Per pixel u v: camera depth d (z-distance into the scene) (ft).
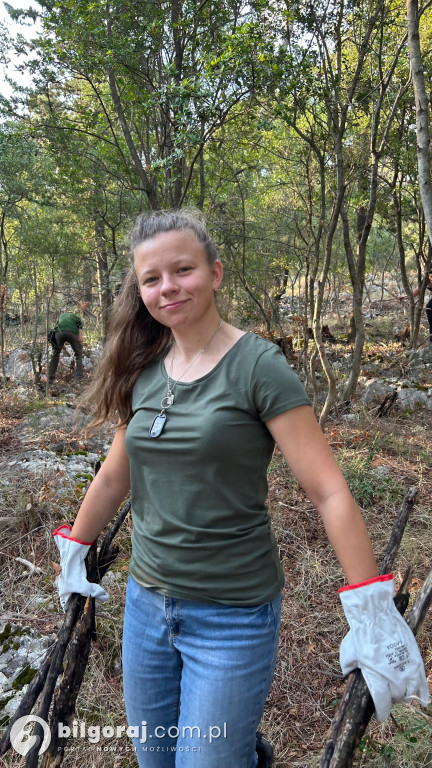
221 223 22.54
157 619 4.73
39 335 37.47
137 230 4.75
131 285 5.34
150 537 4.74
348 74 20.02
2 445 17.13
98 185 29.96
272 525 12.51
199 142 17.52
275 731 7.55
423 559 11.19
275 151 24.17
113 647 8.85
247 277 24.91
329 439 17.72
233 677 4.35
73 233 37.37
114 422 5.57
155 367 5.05
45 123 26.45
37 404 21.45
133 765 7.09
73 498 13.05
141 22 20.67
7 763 6.97
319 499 4.20
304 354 21.57
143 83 22.40
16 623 9.30
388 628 3.91
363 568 4.00
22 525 11.80
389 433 18.70
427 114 11.75
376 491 13.98
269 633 4.56
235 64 15.90
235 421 4.30
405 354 29.63
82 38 21.03
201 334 4.70
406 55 20.70
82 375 28.22
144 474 4.73
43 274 41.24
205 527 4.46
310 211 18.94
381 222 35.68
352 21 17.87
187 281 4.53
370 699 3.83
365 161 22.41
